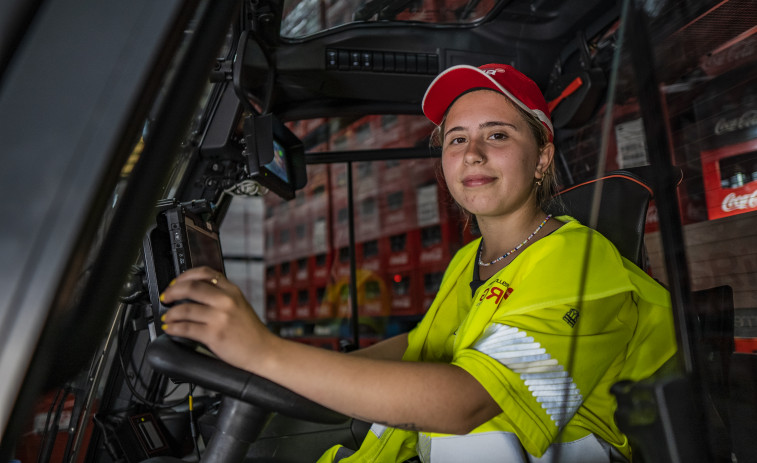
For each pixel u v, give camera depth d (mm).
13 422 472
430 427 668
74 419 1215
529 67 2068
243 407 652
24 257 463
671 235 613
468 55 2027
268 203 8156
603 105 1947
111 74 490
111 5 505
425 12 1941
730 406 599
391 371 651
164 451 1688
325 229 6828
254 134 1620
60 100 488
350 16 1917
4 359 454
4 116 485
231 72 1601
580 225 974
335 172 6789
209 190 1769
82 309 562
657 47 629
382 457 1021
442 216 5215
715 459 586
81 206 471
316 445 1604
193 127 1725
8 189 474
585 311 806
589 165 1981
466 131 1004
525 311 803
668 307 898
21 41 506
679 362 614
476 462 799
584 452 840
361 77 1979
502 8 1931
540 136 1028
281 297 7605
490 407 722
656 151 616
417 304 5488
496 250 1055
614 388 702
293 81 1955
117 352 1694
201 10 556
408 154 2006
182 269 968
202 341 594
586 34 1956
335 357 638
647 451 637
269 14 1652
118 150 485
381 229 5953
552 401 757
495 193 969
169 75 546
